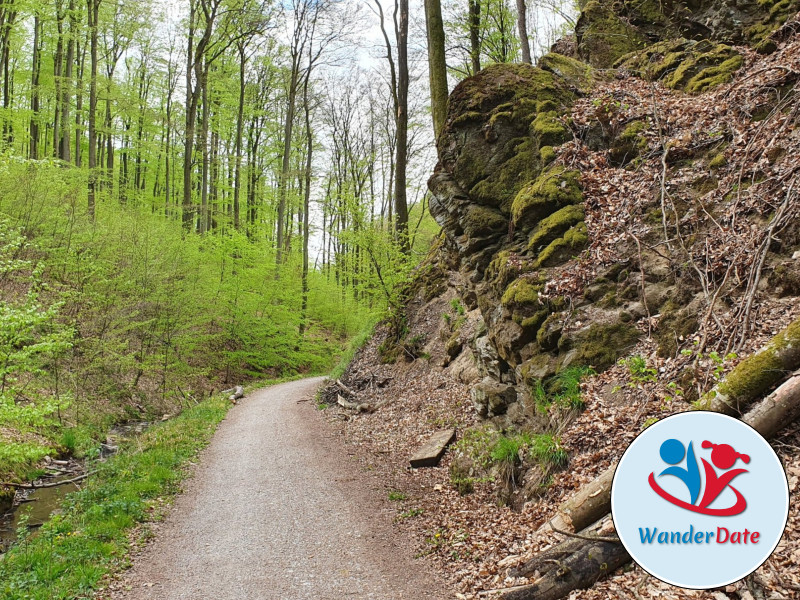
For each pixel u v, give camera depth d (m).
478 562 5.45
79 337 14.02
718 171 7.43
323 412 13.97
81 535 6.70
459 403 10.20
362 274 15.50
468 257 9.91
